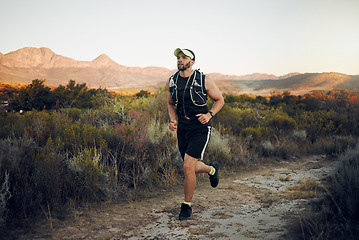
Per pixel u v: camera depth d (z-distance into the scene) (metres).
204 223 3.26
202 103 3.49
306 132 11.66
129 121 7.46
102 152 4.95
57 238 2.75
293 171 6.63
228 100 19.25
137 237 2.85
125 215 3.51
